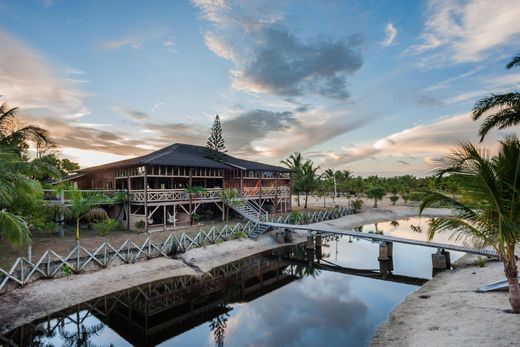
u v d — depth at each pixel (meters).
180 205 26.17
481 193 8.09
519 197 8.00
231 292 15.49
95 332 11.10
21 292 12.40
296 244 26.02
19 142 17.98
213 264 19.03
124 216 25.97
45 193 23.16
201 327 11.63
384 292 14.86
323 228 24.70
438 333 8.73
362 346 9.37
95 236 21.62
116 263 16.09
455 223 9.20
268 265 20.61
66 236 21.55
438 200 9.12
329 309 12.86
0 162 11.89
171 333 11.12
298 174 46.50
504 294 10.95
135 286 14.84
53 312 11.87
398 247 26.12
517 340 7.34
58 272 14.08
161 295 14.52
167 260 17.88
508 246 8.79
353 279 17.50
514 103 14.54
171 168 27.02
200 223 27.86
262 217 29.75
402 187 67.50
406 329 9.61
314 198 69.62
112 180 29.50
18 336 10.46
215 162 31.44
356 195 73.94
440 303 11.34
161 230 24.19
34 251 17.06
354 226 36.34
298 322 11.69
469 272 15.35
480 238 9.20
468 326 8.73
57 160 37.75
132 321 12.09
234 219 30.33
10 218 11.14
